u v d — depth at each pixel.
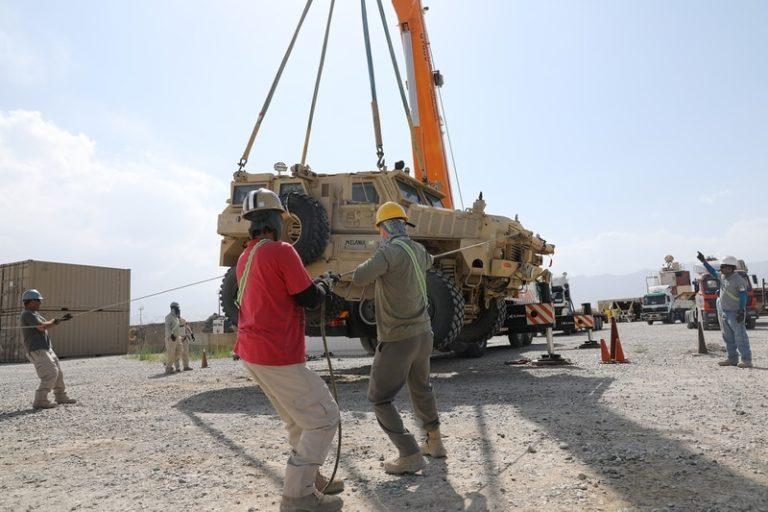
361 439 4.79
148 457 4.43
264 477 3.76
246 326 3.03
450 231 9.88
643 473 3.42
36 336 7.44
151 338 32.44
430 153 15.38
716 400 5.77
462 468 3.75
